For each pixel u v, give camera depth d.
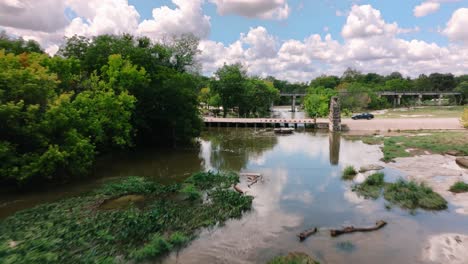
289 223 12.53
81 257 9.59
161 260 9.73
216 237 11.31
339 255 9.96
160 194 15.93
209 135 42.97
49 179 18.03
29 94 16.34
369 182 17.53
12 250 9.84
